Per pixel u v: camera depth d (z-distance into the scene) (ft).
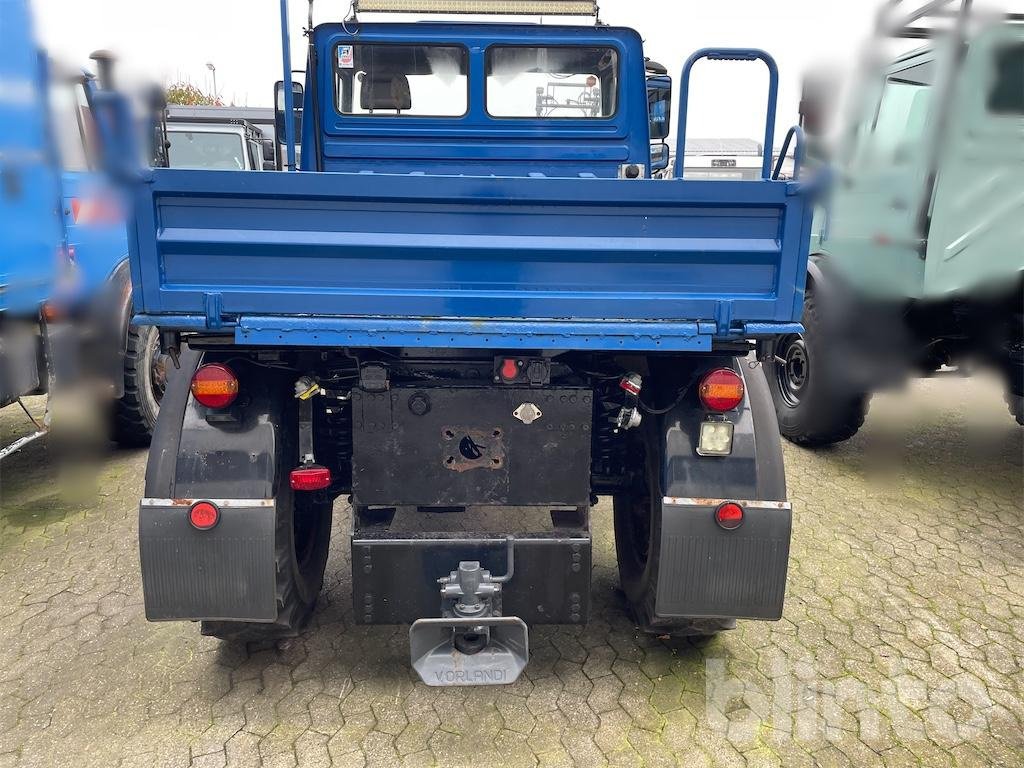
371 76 11.55
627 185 6.93
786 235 7.09
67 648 9.23
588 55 11.58
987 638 9.77
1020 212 12.95
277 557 7.82
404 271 7.12
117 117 6.71
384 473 7.81
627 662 9.09
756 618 7.86
